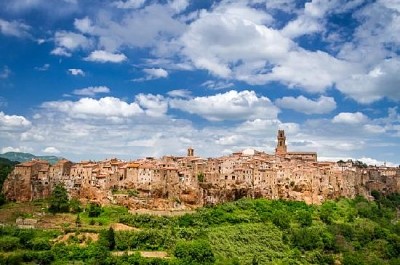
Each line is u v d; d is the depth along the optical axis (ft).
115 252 642.63
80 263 586.04
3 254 606.55
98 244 643.04
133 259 600.39
